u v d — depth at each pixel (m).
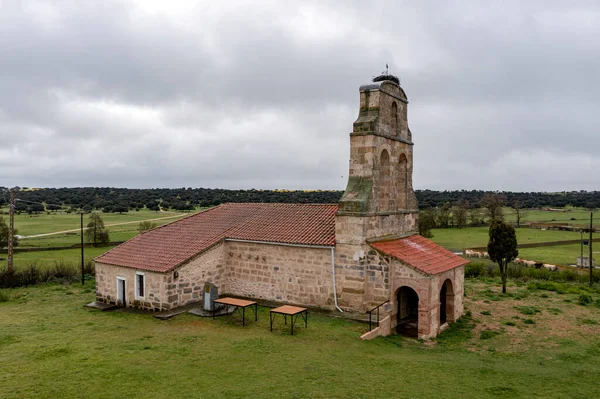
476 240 71.00
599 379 15.20
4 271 33.31
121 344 17.45
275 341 17.92
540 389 14.07
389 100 23.97
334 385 13.52
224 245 26.11
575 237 74.38
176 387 13.20
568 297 29.42
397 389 13.44
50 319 21.95
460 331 21.80
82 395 12.62
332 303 22.66
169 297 22.69
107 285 25.33
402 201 26.12
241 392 12.84
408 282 20.62
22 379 13.70
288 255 24.00
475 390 13.73
